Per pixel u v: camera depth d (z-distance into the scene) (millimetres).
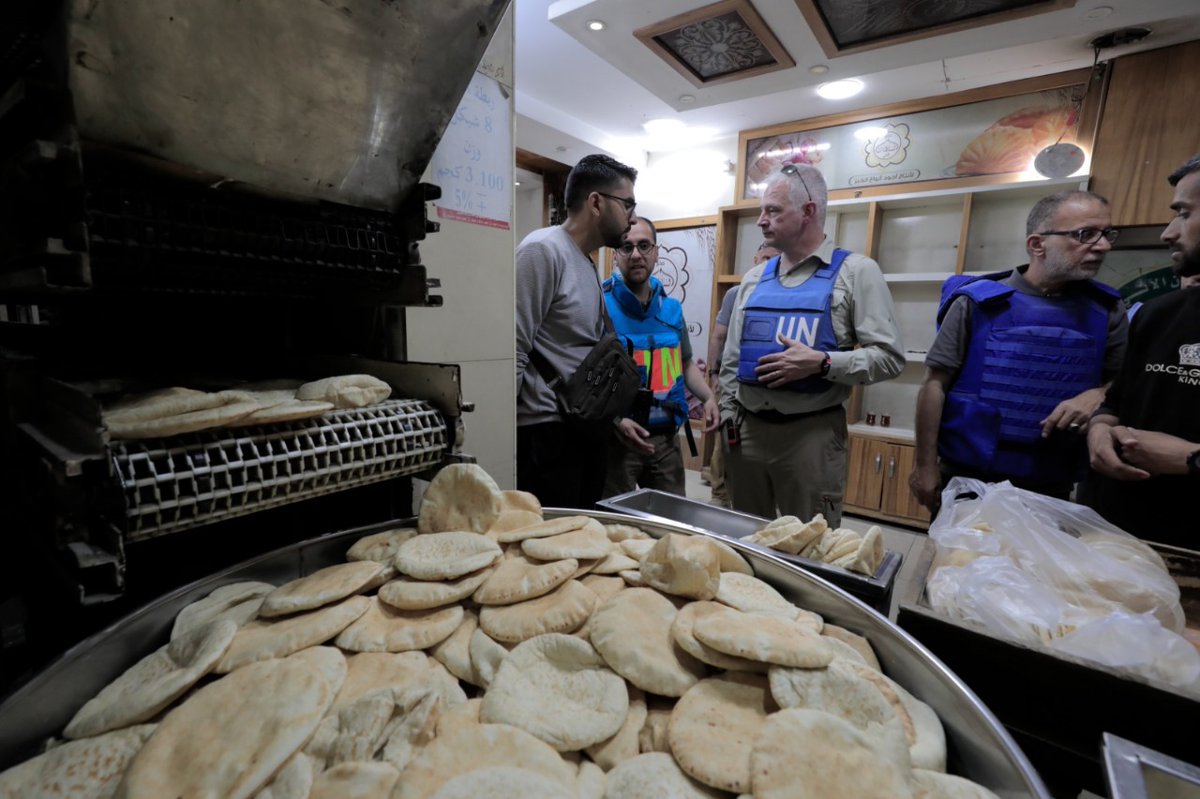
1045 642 667
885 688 573
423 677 584
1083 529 936
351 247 738
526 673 591
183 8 471
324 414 662
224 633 581
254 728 480
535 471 1521
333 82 601
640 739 545
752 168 3562
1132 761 462
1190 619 834
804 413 1690
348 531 810
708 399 2406
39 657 610
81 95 464
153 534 502
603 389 1489
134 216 540
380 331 886
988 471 1575
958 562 860
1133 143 2379
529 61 2631
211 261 627
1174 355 1188
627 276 2252
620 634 622
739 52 2035
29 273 444
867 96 2941
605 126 3508
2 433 580
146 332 859
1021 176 2746
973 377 1597
